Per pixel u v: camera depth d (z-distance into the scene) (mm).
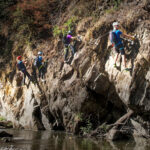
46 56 12641
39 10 15141
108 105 10297
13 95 14211
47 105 12242
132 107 8938
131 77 8836
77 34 11648
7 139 8539
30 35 14414
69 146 7715
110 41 9547
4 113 15023
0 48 16031
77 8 13086
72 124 10648
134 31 9555
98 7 12078
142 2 10289
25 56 14008
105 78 9828
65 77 11102
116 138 8883
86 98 10242
